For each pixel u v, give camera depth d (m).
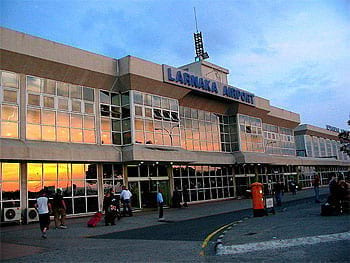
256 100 39.91
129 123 26.02
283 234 10.87
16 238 14.38
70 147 22.58
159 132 28.00
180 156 28.36
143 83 26.64
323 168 62.12
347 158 72.94
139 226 17.44
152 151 25.98
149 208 28.25
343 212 15.08
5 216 19.44
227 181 37.78
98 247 11.45
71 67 23.11
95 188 24.70
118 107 26.64
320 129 62.56
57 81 23.14
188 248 10.40
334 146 68.50
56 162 22.64
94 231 15.98
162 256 9.34
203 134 34.84
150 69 26.89
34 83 21.88
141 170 28.38
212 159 33.78
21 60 20.80
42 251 11.06
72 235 14.84
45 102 22.27
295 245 9.38
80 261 9.23
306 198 30.17
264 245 9.62
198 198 33.66
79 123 24.03
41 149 20.61
